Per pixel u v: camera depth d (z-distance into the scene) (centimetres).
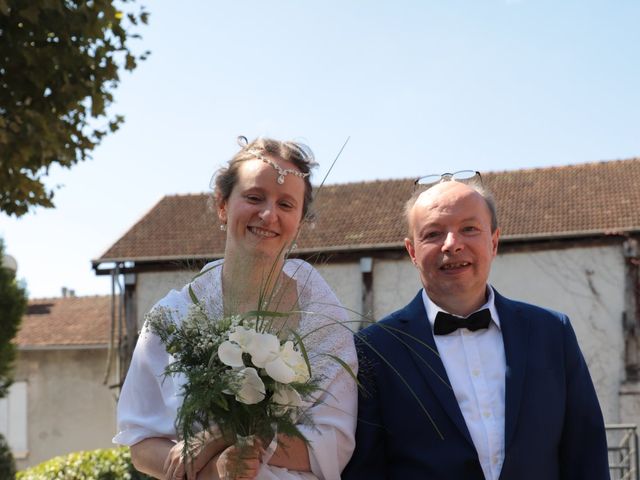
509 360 347
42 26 765
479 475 330
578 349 361
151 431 335
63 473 972
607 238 1583
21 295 1172
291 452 323
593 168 1831
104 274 1802
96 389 2158
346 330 346
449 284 358
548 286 1602
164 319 312
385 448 353
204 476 308
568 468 350
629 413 1525
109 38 808
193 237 1808
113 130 841
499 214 1702
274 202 334
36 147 776
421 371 350
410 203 386
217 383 288
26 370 2194
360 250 1658
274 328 316
